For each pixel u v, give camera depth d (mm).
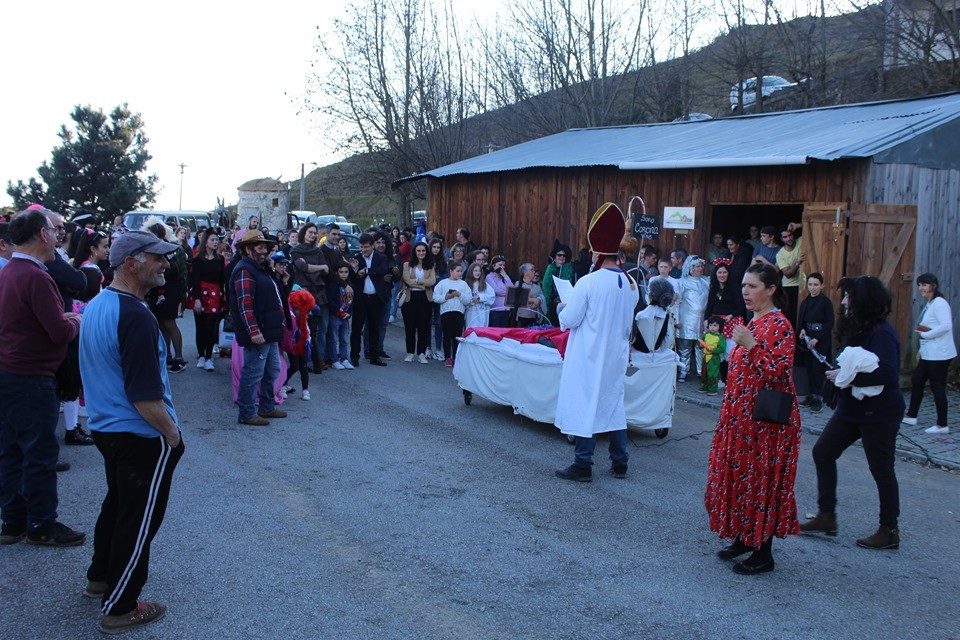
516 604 4305
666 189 12516
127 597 3889
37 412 4727
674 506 5918
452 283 11406
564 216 14320
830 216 9867
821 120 13070
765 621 4203
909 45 17062
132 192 44938
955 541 5449
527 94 25719
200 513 5496
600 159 13508
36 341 4688
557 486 6309
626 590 4516
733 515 4727
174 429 3912
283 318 8062
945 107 11398
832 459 5379
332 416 8367
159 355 3934
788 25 20781
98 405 3844
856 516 5863
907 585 4715
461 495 6035
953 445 7738
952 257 10742
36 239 4688
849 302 5195
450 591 4438
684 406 9445
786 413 4531
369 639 3893
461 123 26094
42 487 4805
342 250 13031
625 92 25672
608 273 6363
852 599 4504
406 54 25172
